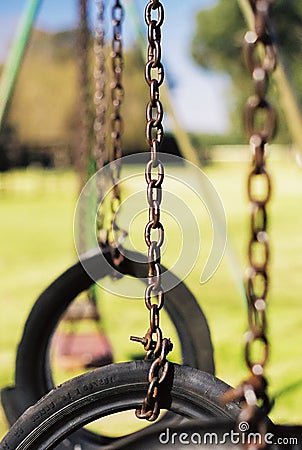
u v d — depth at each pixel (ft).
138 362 7.72
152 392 7.22
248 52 5.31
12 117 133.80
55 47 138.92
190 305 12.03
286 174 128.06
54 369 19.22
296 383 18.66
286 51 116.26
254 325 5.49
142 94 126.93
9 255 47.85
